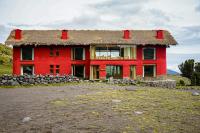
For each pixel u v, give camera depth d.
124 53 53.03
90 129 13.30
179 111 17.41
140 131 12.95
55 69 52.75
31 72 52.53
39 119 15.34
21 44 50.41
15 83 35.25
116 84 41.59
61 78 40.06
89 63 52.34
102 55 52.75
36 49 52.34
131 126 13.77
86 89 31.30
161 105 19.47
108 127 13.61
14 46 51.56
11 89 31.42
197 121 14.90
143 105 19.31
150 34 57.00
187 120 15.08
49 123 14.47
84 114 16.38
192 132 12.94
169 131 13.00
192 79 53.69
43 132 12.96
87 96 23.95
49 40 52.44
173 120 15.02
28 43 50.72
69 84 38.88
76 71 53.62
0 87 33.41
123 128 13.42
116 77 52.75
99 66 51.50
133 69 53.19
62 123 14.44
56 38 53.53
